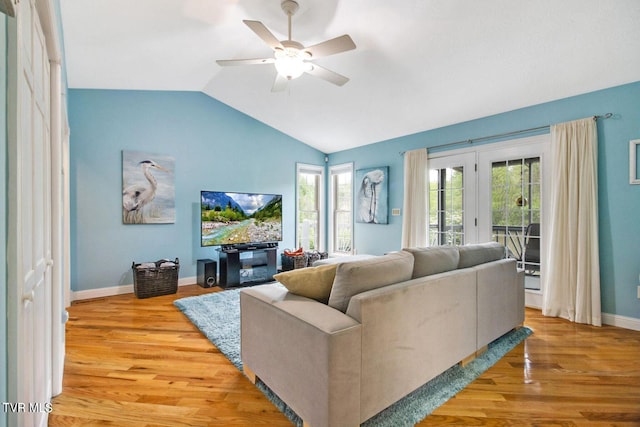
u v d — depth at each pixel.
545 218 3.46
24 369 1.03
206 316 3.21
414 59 3.15
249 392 1.92
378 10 2.59
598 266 3.03
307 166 6.03
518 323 2.88
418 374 1.83
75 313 3.35
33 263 1.25
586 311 3.08
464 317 2.19
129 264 4.16
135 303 3.71
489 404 1.81
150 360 2.32
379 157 5.28
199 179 4.71
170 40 3.00
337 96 4.20
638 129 2.87
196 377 2.09
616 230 3.00
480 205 4.00
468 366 2.23
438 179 4.47
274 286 2.11
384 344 1.62
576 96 3.22
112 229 4.04
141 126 4.23
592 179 3.05
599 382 2.04
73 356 2.37
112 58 3.20
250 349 2.01
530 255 3.60
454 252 2.33
